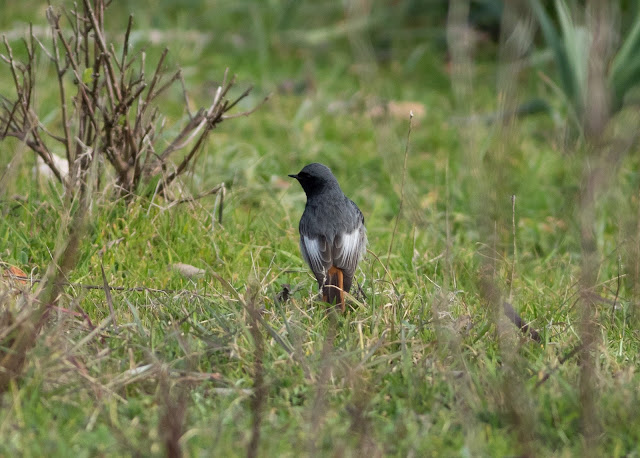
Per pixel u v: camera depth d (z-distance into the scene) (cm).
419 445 671
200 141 1184
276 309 923
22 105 1130
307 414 704
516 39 756
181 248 1115
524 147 1636
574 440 691
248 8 2452
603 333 895
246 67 2147
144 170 1176
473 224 1305
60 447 636
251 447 625
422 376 768
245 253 1127
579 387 738
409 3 2395
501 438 680
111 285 995
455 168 1540
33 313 748
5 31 2100
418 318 909
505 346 785
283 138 1711
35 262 1045
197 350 809
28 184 1240
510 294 902
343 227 1084
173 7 2453
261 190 1395
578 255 1225
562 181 1521
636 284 941
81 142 1116
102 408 703
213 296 948
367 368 792
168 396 701
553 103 1856
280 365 791
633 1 1764
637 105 1116
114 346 816
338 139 1725
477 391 754
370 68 1560
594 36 766
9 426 660
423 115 1850
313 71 2105
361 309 945
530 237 1326
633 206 1075
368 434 672
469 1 2291
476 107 1723
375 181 1544
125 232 1110
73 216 1081
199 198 1210
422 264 1131
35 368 723
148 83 1202
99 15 1123
